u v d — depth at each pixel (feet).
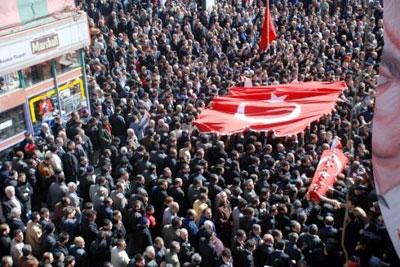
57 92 55.11
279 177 41.11
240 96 45.44
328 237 34.17
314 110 42.06
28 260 32.17
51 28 52.16
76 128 49.32
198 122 41.96
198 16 84.84
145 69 64.49
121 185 39.75
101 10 84.84
